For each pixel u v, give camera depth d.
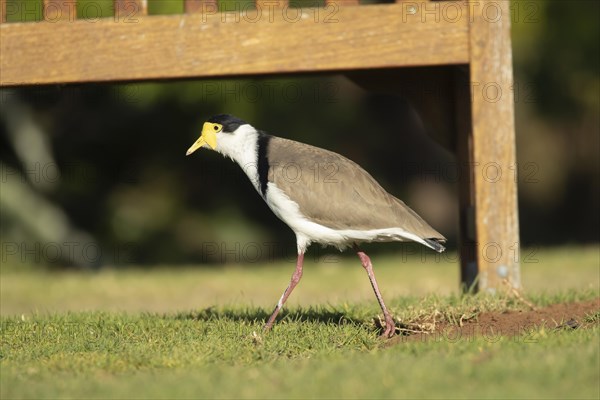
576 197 34.94
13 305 17.83
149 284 19.41
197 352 10.13
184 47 12.85
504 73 12.70
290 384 8.57
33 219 27.27
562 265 19.77
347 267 22.16
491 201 12.78
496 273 12.77
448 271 20.75
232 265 26.97
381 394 8.19
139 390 8.53
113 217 28.67
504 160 12.77
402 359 9.38
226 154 12.37
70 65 13.02
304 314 12.53
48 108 27.22
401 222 11.27
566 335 10.09
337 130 30.12
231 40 12.78
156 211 28.95
